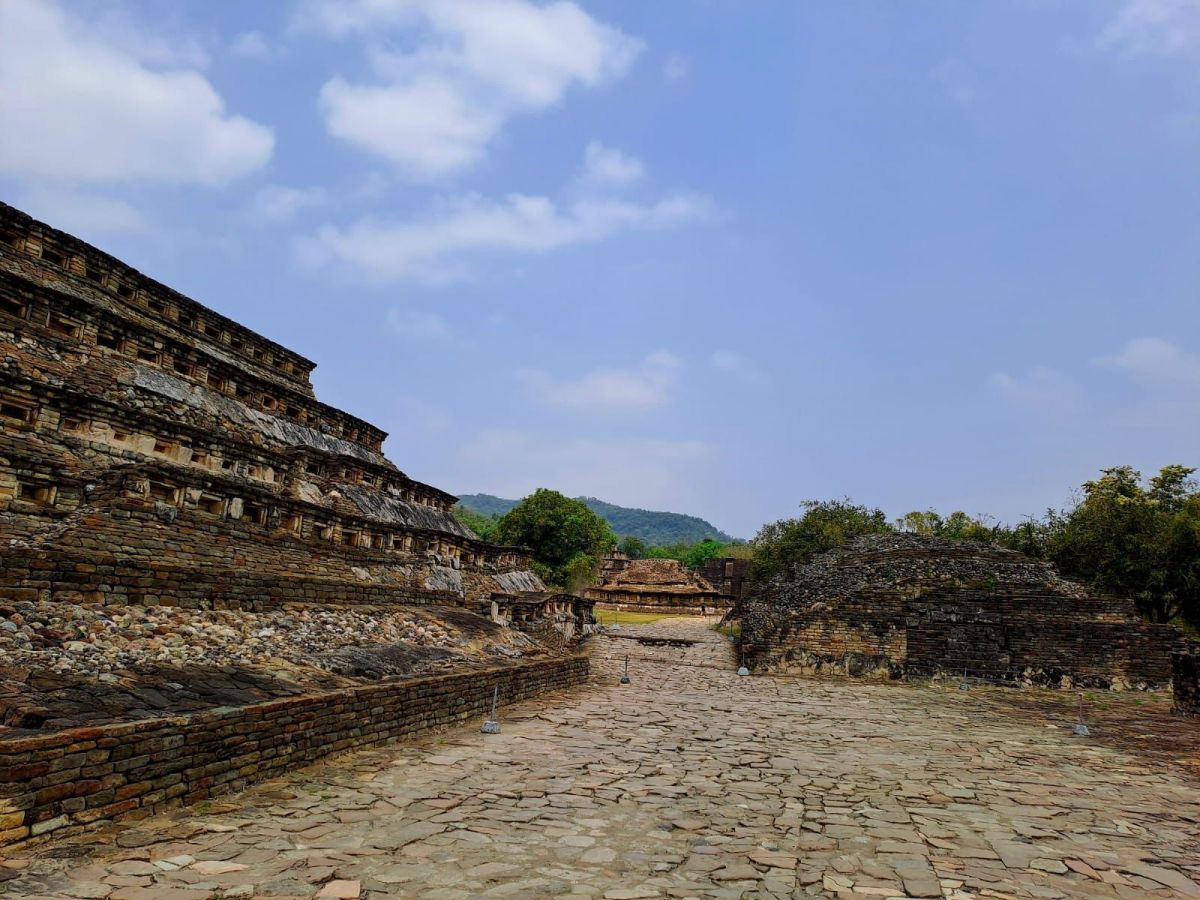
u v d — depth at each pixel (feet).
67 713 29.76
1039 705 83.10
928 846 32.45
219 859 26.66
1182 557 123.85
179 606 46.78
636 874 28.02
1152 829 35.96
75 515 48.55
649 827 34.01
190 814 31.07
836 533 192.85
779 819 36.14
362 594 68.64
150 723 30.25
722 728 62.23
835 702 81.82
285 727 38.24
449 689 55.72
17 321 58.70
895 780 45.16
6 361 56.18
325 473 90.43
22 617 36.45
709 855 30.55
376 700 46.47
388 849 29.14
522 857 29.22
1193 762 52.13
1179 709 76.23
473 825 32.81
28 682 31.73
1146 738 61.77
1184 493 161.58
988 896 26.89
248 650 45.98
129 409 59.00
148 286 77.41
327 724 41.73
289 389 91.30
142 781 29.73
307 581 60.23
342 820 32.17
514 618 105.70
